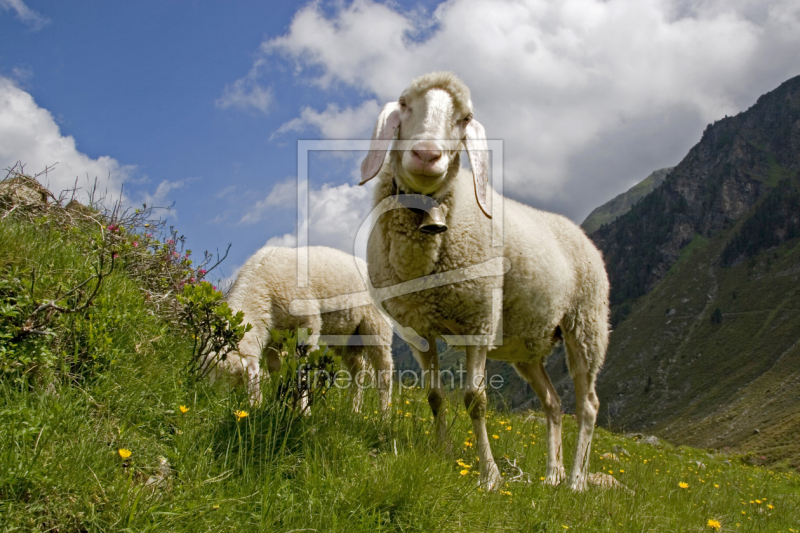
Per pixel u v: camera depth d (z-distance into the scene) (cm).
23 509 186
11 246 323
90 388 270
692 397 14512
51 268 332
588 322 482
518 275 412
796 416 10206
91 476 208
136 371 301
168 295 476
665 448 1577
